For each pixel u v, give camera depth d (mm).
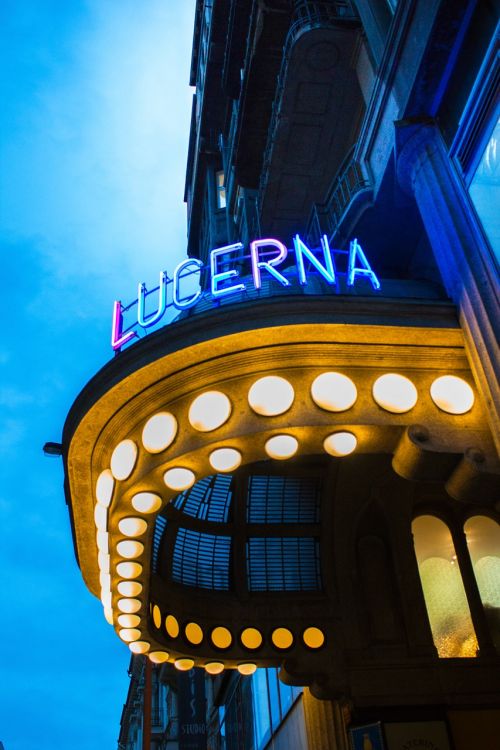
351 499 11367
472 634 10297
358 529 11461
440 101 8695
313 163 16531
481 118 7453
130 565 9039
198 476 7613
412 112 8906
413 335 7426
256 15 19312
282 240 18641
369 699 9922
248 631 10977
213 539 11734
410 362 7539
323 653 10539
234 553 11594
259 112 21328
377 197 10109
